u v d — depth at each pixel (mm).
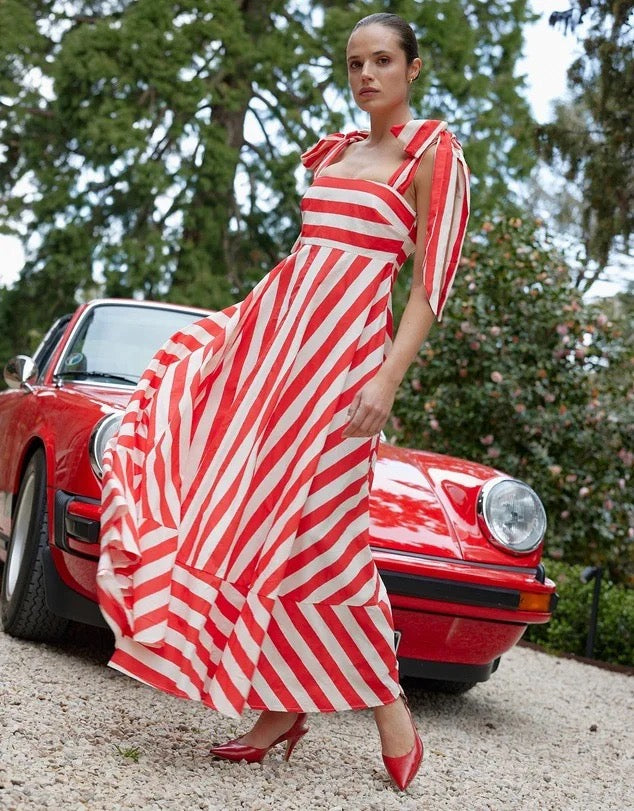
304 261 2619
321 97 17859
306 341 2561
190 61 17406
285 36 18141
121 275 17469
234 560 2498
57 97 17828
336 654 2549
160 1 17422
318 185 2639
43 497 3871
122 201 18344
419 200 2590
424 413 8000
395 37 2623
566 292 8008
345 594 2547
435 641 3645
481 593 3586
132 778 2438
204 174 17781
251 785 2529
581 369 7914
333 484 2535
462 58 18375
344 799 2549
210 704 2449
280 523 2492
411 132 2594
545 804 2881
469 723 3922
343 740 3199
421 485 3887
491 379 7875
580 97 8680
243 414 2568
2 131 19219
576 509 7617
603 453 7652
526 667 5730
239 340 2637
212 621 2484
